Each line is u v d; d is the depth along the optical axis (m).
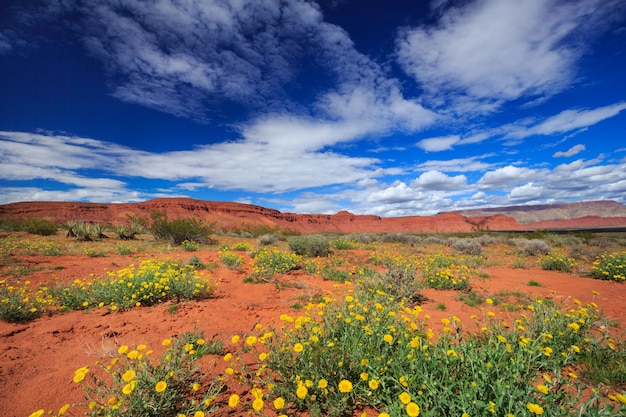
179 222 18.05
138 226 20.84
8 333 4.02
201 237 18.94
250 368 3.22
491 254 16.67
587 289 7.52
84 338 3.99
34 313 4.82
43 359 3.36
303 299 6.20
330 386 2.60
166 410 2.37
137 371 2.50
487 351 2.63
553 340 3.43
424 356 2.57
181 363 2.96
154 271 6.32
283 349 2.88
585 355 3.45
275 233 30.67
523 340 2.84
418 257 13.69
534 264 12.18
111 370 3.09
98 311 5.16
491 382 2.26
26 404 2.54
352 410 2.53
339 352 2.76
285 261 9.83
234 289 7.00
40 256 10.83
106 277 7.02
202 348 3.55
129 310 5.25
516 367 2.37
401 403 2.23
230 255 10.48
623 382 2.98
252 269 9.51
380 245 21.02
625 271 8.80
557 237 26.02
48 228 21.59
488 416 2.04
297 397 2.53
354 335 3.02
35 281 7.07
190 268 8.38
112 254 12.51
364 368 2.65
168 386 2.51
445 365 2.47
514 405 2.06
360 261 12.17
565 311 5.01
